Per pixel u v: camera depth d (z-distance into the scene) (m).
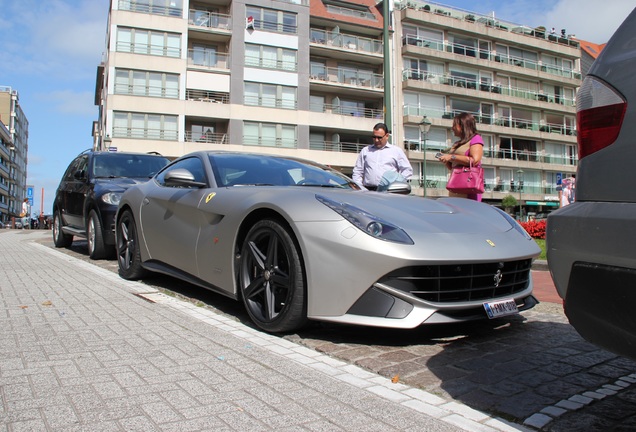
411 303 2.73
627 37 1.68
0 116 98.94
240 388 2.19
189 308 3.80
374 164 5.76
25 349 2.66
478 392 2.24
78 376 2.28
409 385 2.32
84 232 7.25
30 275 5.23
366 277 2.72
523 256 3.09
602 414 2.02
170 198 4.31
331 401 2.08
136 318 3.39
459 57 42.44
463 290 2.85
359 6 41.16
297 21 37.38
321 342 2.95
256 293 3.25
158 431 1.76
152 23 33.47
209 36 35.66
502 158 44.28
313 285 2.85
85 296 4.11
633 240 1.52
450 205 3.56
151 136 33.06
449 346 2.94
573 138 48.06
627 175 1.59
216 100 35.22
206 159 4.27
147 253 4.61
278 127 36.06
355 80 39.84
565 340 3.09
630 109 1.60
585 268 1.66
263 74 35.97
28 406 1.94
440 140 41.47
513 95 45.69
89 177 7.26
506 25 47.34
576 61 50.56
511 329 3.36
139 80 33.09
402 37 41.25
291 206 3.04
